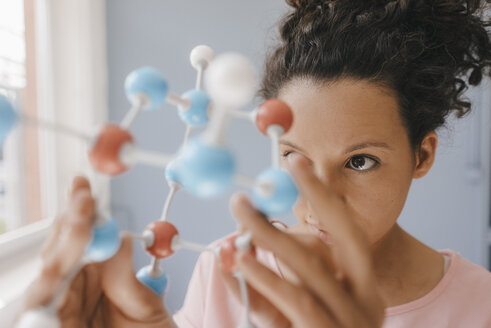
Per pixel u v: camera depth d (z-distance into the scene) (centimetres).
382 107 56
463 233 136
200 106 36
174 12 135
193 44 135
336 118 54
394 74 58
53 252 27
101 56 132
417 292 69
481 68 70
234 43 134
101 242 28
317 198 28
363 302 29
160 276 39
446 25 63
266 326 35
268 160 135
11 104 25
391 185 57
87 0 122
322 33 62
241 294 34
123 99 136
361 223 58
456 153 133
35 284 26
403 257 70
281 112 32
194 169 23
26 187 110
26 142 110
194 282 84
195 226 141
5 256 93
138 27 135
